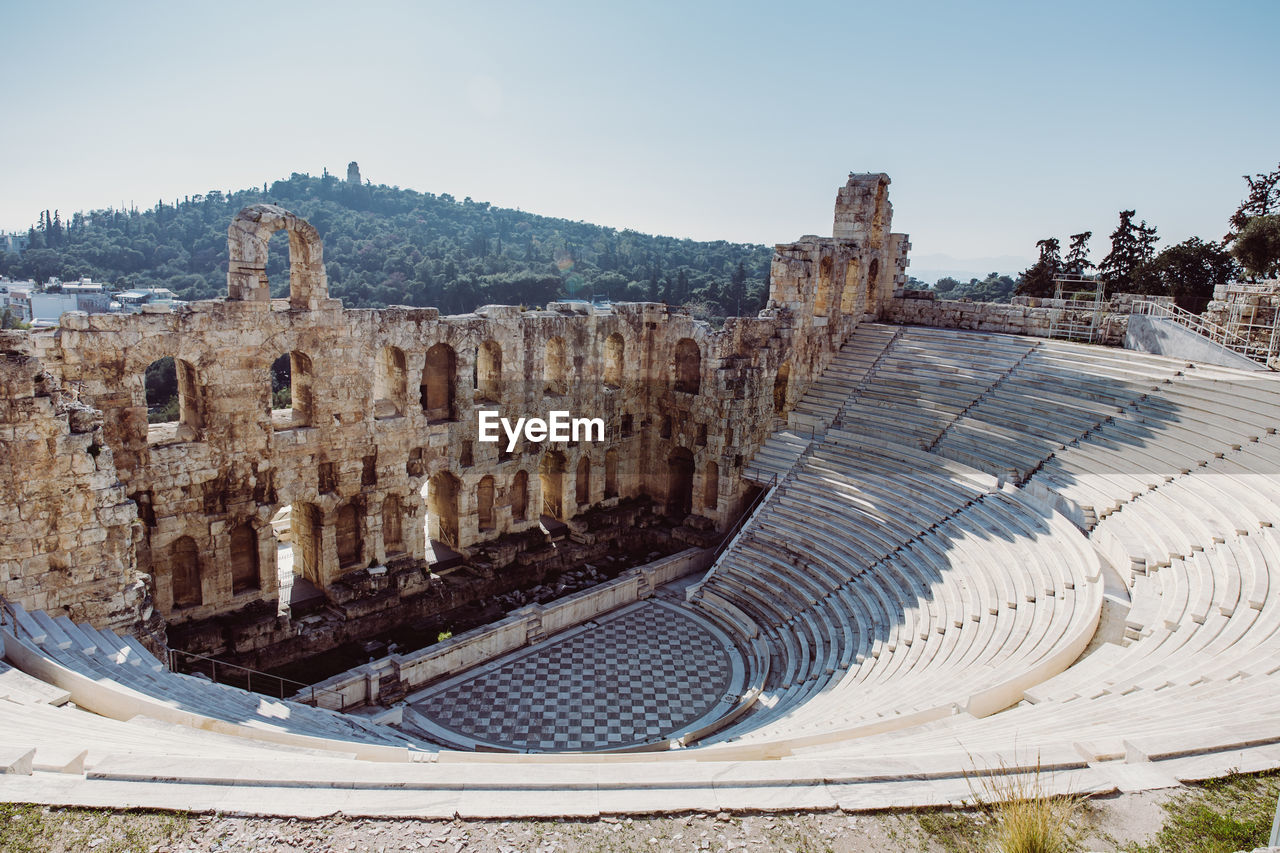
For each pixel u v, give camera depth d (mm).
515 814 12469
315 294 32844
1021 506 33875
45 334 26938
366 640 34406
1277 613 19969
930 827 12281
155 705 18547
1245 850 11055
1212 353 35969
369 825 12125
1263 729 13766
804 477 43156
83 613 24594
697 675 33094
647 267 191250
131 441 29031
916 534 35938
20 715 16141
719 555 43656
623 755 20328
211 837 11633
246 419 31656
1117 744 13766
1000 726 17234
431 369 40219
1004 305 48938
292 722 22750
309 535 36062
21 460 23078
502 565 40719
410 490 37312
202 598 31578
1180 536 26562
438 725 28922
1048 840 10961
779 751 19609
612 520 46312
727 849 11805
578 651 34875
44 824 11578
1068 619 25156
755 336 46281
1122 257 68125
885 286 54500
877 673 27188
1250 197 57031
